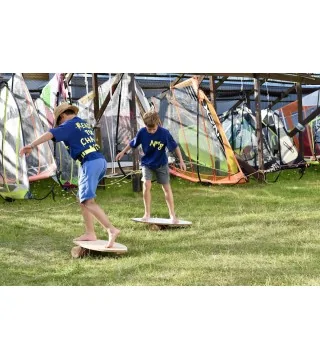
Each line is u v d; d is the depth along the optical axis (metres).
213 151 10.73
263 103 16.94
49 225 6.73
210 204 8.20
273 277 4.41
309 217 6.85
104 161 5.30
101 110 10.03
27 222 6.93
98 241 5.49
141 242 5.77
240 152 12.19
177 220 6.56
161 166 6.57
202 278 4.44
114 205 8.22
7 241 5.90
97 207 5.22
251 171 11.21
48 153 9.99
